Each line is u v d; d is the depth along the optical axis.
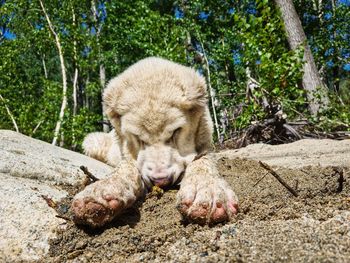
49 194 0.50
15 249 0.41
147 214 0.47
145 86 0.59
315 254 0.32
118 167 0.51
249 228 0.39
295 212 0.43
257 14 2.41
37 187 0.52
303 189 0.51
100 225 0.42
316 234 0.36
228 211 0.42
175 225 0.43
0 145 0.66
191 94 0.59
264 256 0.33
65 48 2.41
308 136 1.43
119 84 0.62
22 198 0.46
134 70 0.64
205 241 0.38
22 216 0.44
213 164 0.50
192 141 0.61
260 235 0.37
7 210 0.44
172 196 0.51
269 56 1.43
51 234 0.43
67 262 0.39
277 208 0.45
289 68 1.43
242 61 1.63
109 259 0.39
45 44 2.54
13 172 0.56
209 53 2.36
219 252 0.35
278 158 0.94
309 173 0.60
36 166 0.60
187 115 0.59
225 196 0.43
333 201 0.46
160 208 0.48
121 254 0.39
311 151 0.98
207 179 0.45
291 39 1.84
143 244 0.39
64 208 0.47
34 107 2.27
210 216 0.41
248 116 1.47
